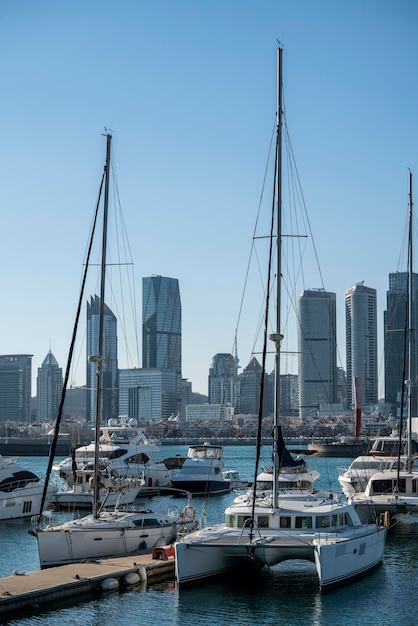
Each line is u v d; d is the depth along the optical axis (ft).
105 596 130.52
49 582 127.54
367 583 141.69
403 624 119.34
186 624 118.42
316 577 145.79
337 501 156.25
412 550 177.17
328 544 133.69
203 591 134.82
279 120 159.43
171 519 167.12
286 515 142.72
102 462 282.15
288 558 135.64
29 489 228.22
